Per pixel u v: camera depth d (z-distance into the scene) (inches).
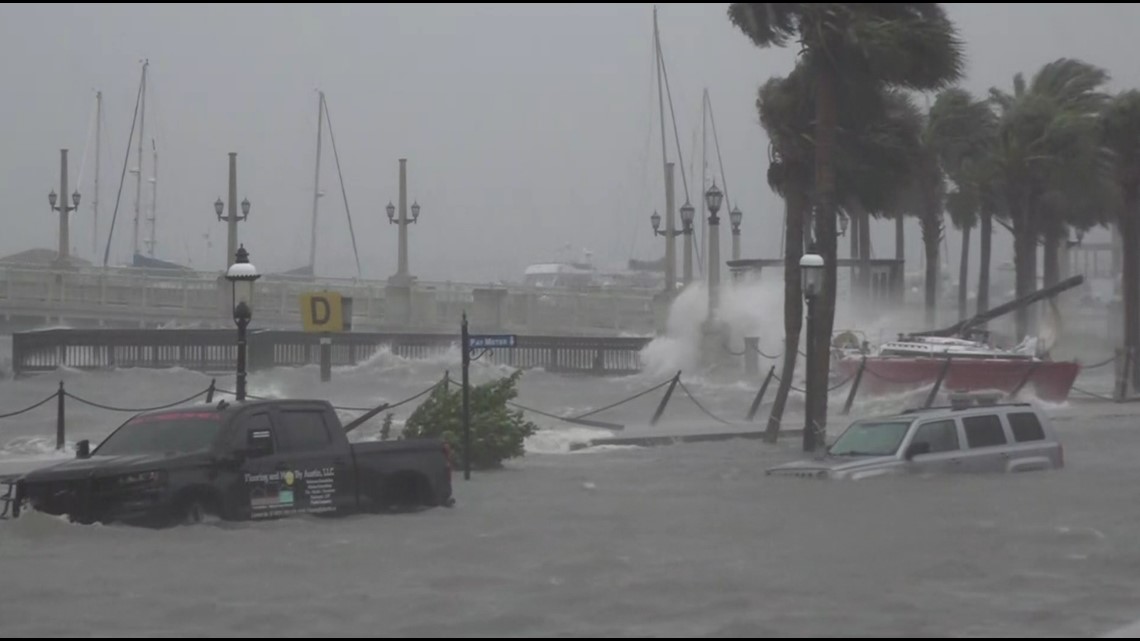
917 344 5285.4
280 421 2085.4
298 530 1985.7
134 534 1918.1
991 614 1414.9
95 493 1946.4
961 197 6781.5
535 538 1939.0
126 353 6382.9
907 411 2770.7
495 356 6845.5
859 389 5265.8
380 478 2178.9
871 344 5767.7
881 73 3430.1
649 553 1804.9
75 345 6304.1
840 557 1764.3
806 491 2450.8
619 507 2299.5
